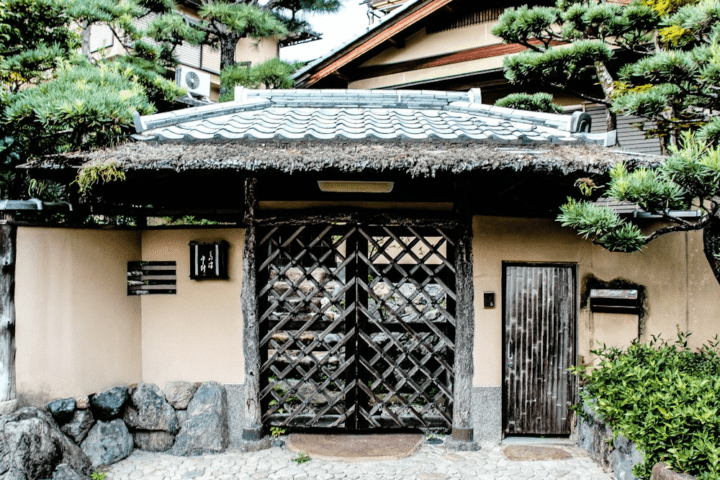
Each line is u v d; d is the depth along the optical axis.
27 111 4.92
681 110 5.95
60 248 5.01
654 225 5.59
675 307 5.50
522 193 5.80
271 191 5.36
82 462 4.70
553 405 5.52
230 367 5.45
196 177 5.22
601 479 4.68
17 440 4.18
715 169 3.48
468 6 10.61
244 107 6.34
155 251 5.64
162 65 10.95
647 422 3.92
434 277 5.38
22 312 4.73
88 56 8.86
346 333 5.52
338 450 5.13
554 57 6.48
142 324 5.65
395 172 4.57
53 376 4.90
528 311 5.51
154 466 4.93
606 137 5.12
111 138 5.05
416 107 6.64
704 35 5.37
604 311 5.52
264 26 10.42
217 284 5.50
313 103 6.68
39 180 5.61
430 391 6.27
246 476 4.72
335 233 5.54
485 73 9.52
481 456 5.13
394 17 10.73
